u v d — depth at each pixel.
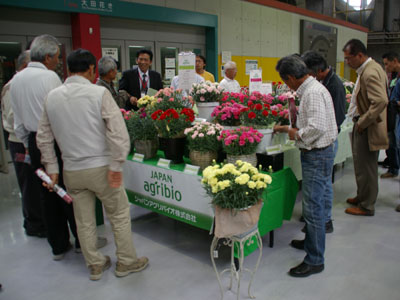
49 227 2.63
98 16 5.73
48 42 2.53
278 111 2.93
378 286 2.28
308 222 2.35
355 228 3.17
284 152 2.90
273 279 2.37
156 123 2.79
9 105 2.95
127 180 3.15
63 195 2.19
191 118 2.75
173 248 2.87
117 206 2.35
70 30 5.70
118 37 6.38
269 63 10.29
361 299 2.15
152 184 2.89
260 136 2.39
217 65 8.27
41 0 5.01
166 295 2.23
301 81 2.21
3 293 2.30
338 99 2.79
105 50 6.23
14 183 4.64
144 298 2.21
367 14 17.41
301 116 2.23
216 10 8.05
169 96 3.09
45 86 2.45
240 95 3.18
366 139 3.26
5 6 4.91
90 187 2.22
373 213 3.45
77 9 5.43
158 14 6.64
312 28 12.20
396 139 4.52
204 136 2.48
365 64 3.04
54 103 2.12
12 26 5.07
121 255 2.44
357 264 2.55
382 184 4.43
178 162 2.82
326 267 2.52
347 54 3.08
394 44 16.67
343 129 4.36
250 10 9.17
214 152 2.56
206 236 3.09
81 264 2.66
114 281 2.41
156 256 2.74
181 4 7.15
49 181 2.22
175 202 2.72
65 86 2.15
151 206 2.96
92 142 2.14
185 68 3.31
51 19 5.45
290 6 10.93
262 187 1.91
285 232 3.11
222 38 8.37
